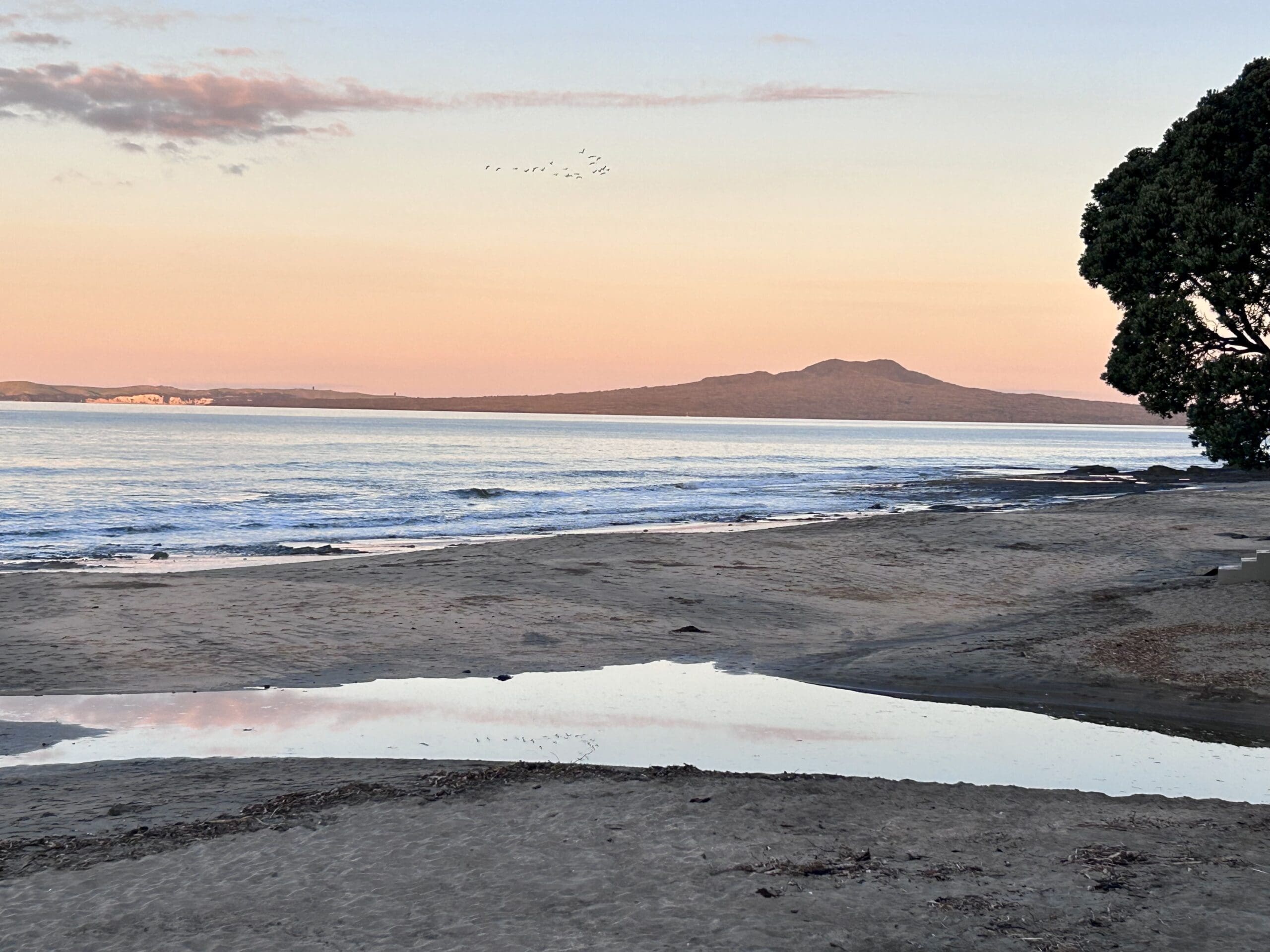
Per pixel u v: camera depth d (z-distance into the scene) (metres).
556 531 39.78
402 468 83.69
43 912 5.93
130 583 21.03
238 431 172.38
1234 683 12.99
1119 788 9.19
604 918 5.72
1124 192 19.83
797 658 15.34
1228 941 5.42
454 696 12.86
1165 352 17.88
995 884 6.29
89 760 9.98
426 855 6.81
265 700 12.60
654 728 11.32
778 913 5.79
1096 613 18.20
